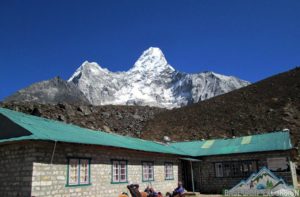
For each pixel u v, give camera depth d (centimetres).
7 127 1512
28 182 1379
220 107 8269
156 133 7662
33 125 1571
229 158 2662
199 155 2745
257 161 2523
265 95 8000
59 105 6738
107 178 1817
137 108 10006
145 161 2239
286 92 7619
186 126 7588
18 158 1448
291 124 5459
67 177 1548
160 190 2350
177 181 2634
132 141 2408
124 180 1969
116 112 8806
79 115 6794
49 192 1437
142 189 2136
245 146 2670
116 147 1841
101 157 1803
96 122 6975
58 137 1493
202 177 2762
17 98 15762
